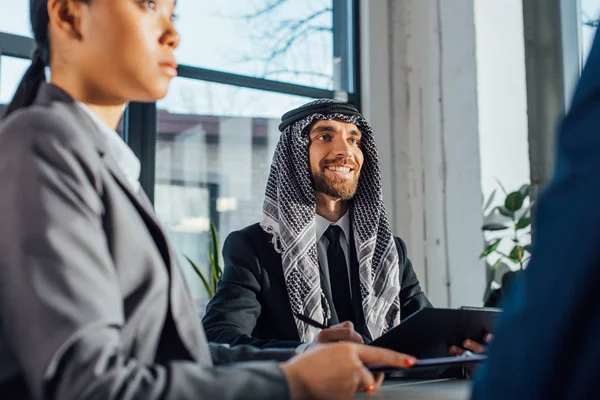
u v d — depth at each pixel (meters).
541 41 3.72
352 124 2.25
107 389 0.68
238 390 0.73
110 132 0.96
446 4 4.09
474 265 3.81
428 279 4.07
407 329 1.25
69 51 0.95
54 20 0.95
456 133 3.98
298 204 2.18
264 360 1.17
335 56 4.24
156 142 3.60
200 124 3.72
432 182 4.09
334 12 4.26
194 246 3.66
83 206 0.76
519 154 3.73
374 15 4.29
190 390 0.71
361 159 2.24
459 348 1.44
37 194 0.73
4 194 0.74
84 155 0.80
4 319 0.72
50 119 0.79
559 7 3.66
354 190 2.21
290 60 4.06
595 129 0.54
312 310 2.09
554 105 3.65
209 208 3.72
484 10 3.90
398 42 4.33
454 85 4.01
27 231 0.71
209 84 3.77
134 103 3.54
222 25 3.84
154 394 0.70
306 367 0.78
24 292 0.70
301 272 2.12
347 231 2.26
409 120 4.28
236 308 2.07
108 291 0.74
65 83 0.96
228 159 3.79
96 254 0.74
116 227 0.82
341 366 0.79
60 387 0.68
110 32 0.93
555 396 0.53
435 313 1.24
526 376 0.53
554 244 0.53
